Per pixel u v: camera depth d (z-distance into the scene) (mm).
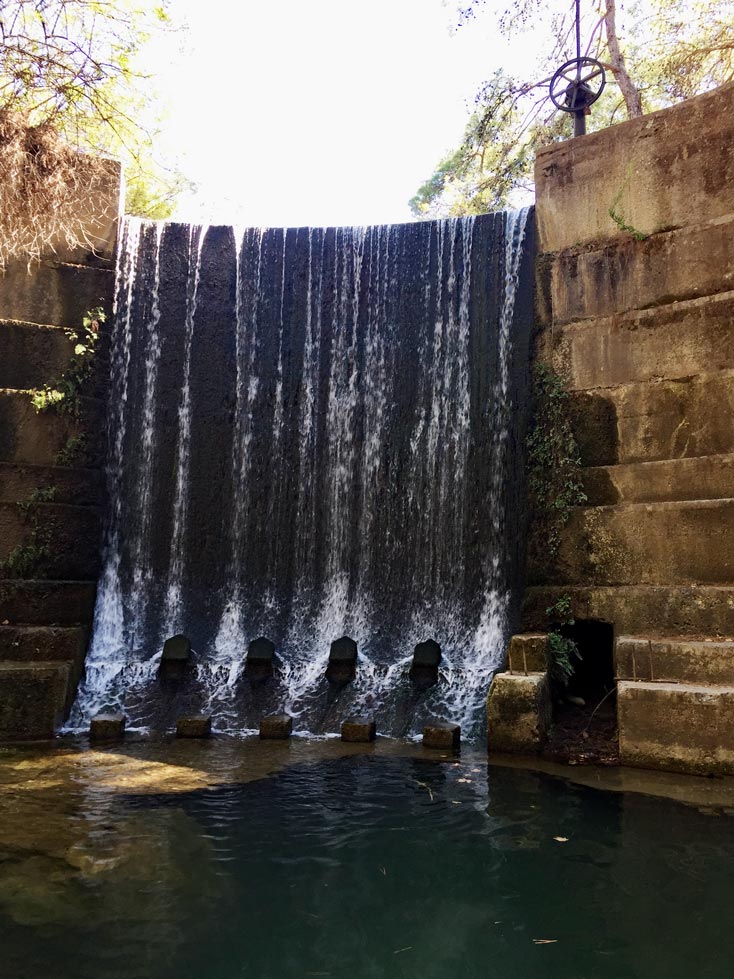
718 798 6059
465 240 10734
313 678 9625
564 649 8445
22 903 4203
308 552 10703
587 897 4402
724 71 15070
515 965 3707
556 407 9461
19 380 10000
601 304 9391
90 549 10078
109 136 13117
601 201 9547
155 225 11250
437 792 6312
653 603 8227
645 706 6965
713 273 8602
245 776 6793
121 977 3520
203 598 10516
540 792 6293
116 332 10844
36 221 10328
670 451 8602
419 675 9281
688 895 4395
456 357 10570
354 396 10961
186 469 10828
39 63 9609
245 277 11336
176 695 9328
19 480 9742
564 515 9125
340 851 5047
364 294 11141
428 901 4352
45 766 7078
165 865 4758
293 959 3729
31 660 8992
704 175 8789
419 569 10273
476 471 10148
